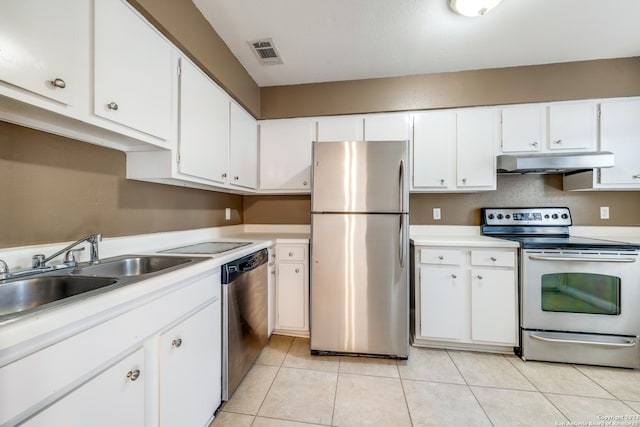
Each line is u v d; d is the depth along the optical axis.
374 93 2.41
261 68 2.24
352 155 1.97
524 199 2.50
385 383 1.71
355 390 1.64
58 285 1.04
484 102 2.27
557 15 1.65
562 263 1.90
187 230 2.00
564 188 2.43
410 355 2.04
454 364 1.92
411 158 2.37
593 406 1.50
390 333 1.96
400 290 1.95
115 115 1.09
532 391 1.62
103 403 0.77
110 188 1.41
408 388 1.66
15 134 1.01
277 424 1.38
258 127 2.59
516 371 1.83
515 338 2.00
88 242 1.27
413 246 2.19
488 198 2.54
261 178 2.58
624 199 2.36
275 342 2.23
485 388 1.66
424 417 1.43
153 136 1.31
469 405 1.51
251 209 2.91
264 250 2.04
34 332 0.58
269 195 2.89
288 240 2.27
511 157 2.15
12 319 0.58
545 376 1.77
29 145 1.06
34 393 0.60
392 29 1.78
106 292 0.78
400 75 2.37
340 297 2.00
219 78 1.82
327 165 2.00
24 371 0.59
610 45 1.96
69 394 0.68
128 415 0.85
